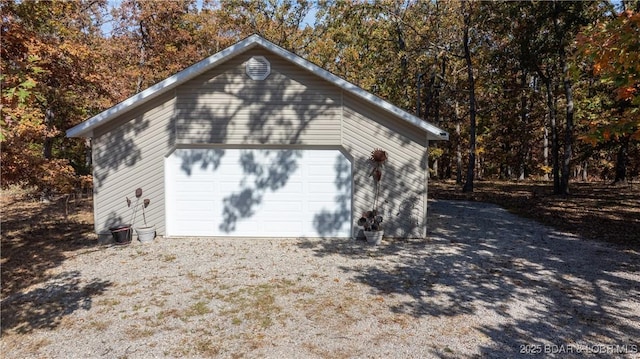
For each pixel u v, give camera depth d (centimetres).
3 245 945
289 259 809
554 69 1909
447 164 3384
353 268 749
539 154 3250
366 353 435
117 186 978
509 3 1719
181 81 941
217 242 958
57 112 1366
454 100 2508
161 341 466
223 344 457
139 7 1977
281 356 429
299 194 1002
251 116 977
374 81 2406
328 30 2706
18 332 494
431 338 471
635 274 705
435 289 637
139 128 973
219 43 2544
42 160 947
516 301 586
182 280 682
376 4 2134
